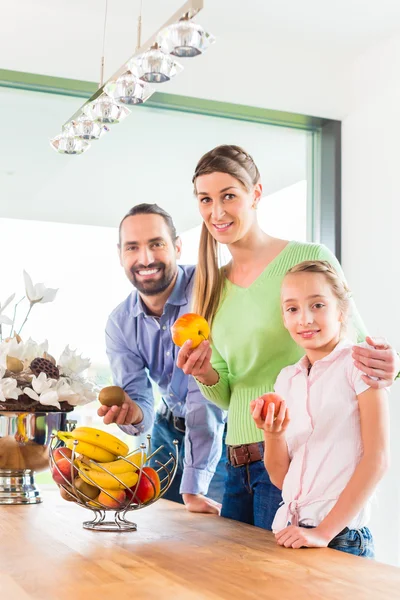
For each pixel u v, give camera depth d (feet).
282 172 11.79
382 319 11.00
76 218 10.63
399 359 5.48
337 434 5.44
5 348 6.51
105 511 5.63
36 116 10.52
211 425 7.09
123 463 5.16
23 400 6.44
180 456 8.63
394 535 10.27
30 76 10.11
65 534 5.03
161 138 11.16
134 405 6.82
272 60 11.31
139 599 3.43
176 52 5.26
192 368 6.03
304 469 5.44
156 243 8.63
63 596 3.47
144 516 5.98
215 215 6.55
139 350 8.52
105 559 4.27
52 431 6.50
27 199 10.39
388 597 3.56
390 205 10.95
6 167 10.34
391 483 10.34
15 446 6.38
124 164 10.94
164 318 8.48
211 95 10.90
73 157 10.67
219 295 6.83
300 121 11.85
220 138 11.50
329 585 3.76
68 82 10.30
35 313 10.25
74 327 10.44
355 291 11.50
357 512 5.08
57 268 10.45
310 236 11.94
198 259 6.91
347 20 10.41
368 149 11.42
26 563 4.15
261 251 6.72
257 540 4.95
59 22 10.00
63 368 6.72
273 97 11.29
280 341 6.43
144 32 10.41
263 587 3.69
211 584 3.73
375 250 11.19
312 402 5.58
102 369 10.46
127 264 8.79
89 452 5.12
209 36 5.21
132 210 8.80
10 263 10.24
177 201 11.16
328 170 11.96
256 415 5.20
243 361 6.59
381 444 5.26
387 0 9.79
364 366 5.33
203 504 6.45
